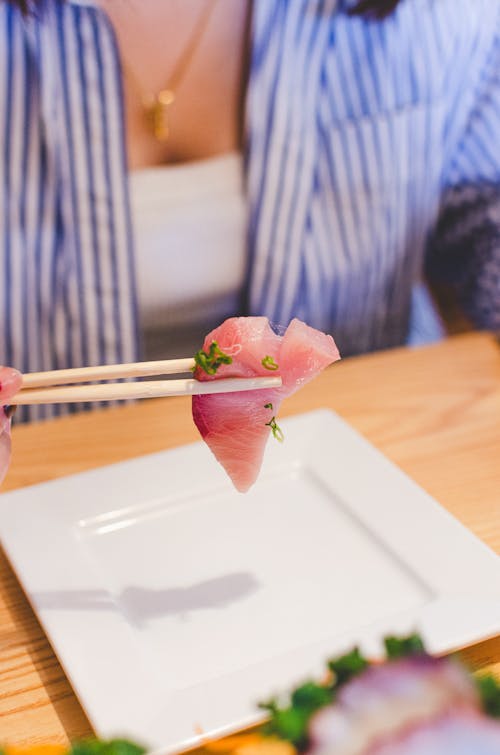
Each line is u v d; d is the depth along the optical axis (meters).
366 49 0.88
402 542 0.60
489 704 0.51
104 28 0.82
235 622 0.56
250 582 0.59
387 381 0.77
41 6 0.80
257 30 0.85
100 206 0.86
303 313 0.95
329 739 0.50
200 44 0.84
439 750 0.50
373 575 0.59
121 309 0.90
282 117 0.88
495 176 0.92
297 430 0.68
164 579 0.59
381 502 0.62
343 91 0.89
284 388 0.54
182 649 0.55
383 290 0.98
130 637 0.55
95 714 0.51
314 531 0.62
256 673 0.52
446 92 0.91
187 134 0.86
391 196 0.94
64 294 0.88
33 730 0.53
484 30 0.90
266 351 0.54
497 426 0.71
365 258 0.95
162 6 0.82
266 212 0.90
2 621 0.58
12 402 0.53
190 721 0.51
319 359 0.54
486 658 0.55
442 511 0.61
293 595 0.58
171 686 0.53
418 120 0.92
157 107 0.85
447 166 0.94
